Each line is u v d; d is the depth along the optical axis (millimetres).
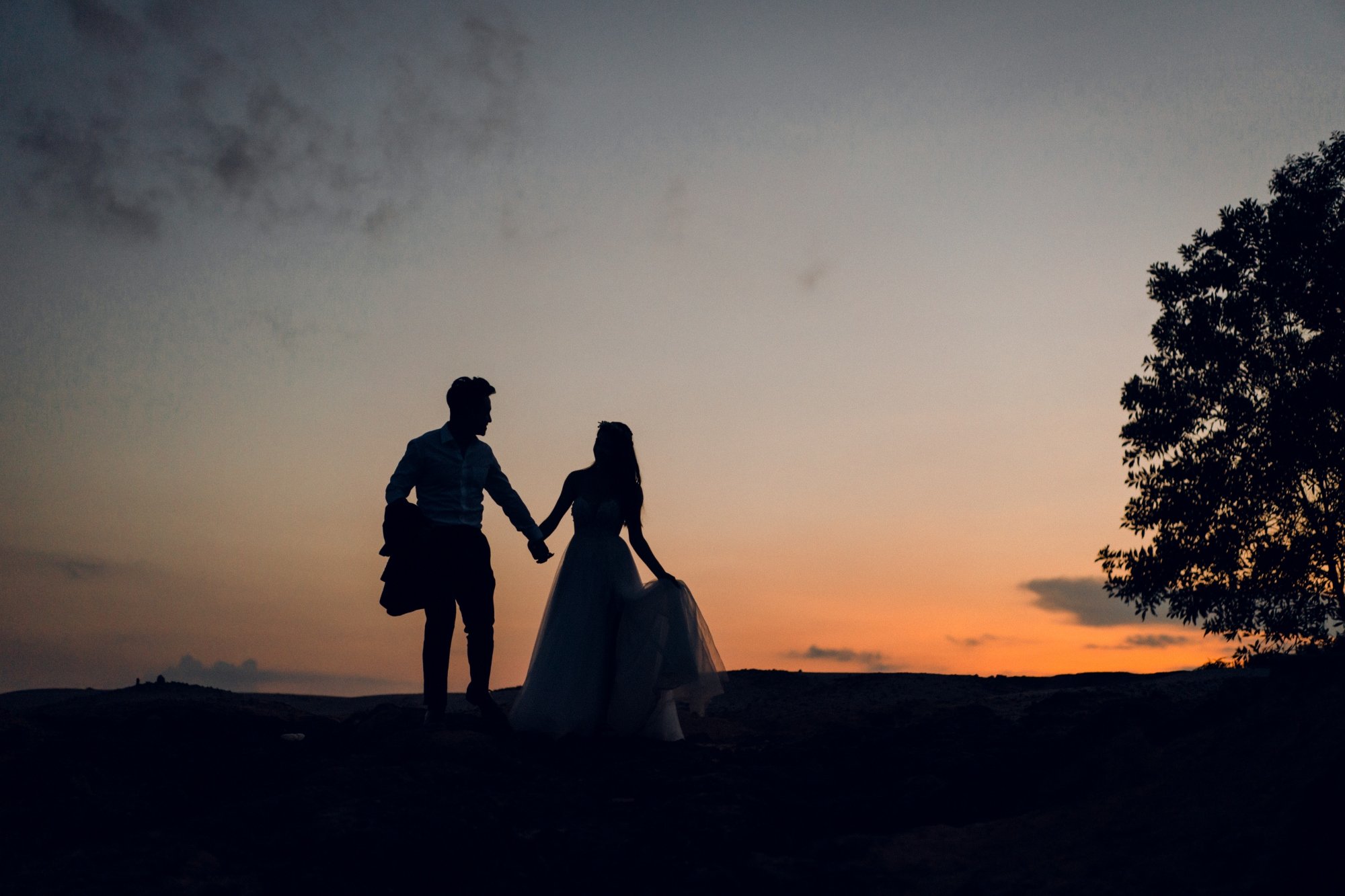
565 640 6660
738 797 4477
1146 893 3111
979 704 8867
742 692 11914
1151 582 14648
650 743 6582
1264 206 15820
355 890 3225
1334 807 3025
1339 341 14406
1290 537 14422
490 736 5953
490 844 3637
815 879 3523
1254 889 2934
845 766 5488
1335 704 3719
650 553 6961
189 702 7078
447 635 6359
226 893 3061
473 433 6594
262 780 5109
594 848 3793
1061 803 4422
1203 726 4805
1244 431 14859
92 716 6559
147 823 4168
